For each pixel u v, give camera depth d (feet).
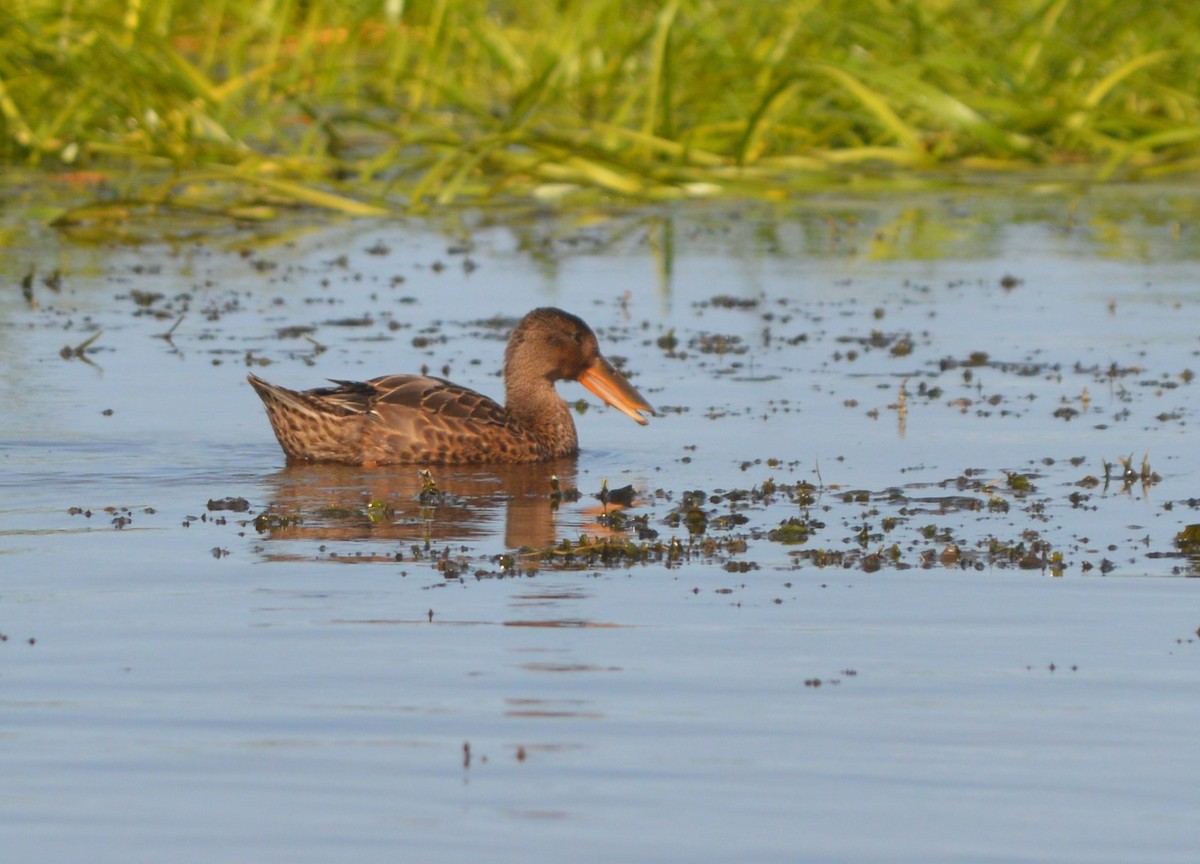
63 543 38.65
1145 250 85.66
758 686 29.19
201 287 73.87
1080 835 23.57
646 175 93.66
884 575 36.47
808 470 46.62
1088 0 108.88
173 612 33.22
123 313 67.97
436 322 67.10
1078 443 49.37
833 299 73.15
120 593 34.58
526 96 93.91
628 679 29.50
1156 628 32.71
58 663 30.04
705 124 100.42
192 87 96.78
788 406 54.44
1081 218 96.94
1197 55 107.04
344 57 107.34
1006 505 42.42
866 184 94.94
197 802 24.26
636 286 75.61
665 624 32.76
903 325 67.56
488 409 49.11
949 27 108.27
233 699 28.30
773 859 22.74
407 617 33.01
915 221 96.22
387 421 48.11
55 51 99.66
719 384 57.67
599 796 24.63
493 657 30.55
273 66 99.96
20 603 33.83
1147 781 25.35
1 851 22.79
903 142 100.83
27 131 100.12
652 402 55.36
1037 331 66.23
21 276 75.66
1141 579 36.14
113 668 29.81
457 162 97.81
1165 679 29.73
